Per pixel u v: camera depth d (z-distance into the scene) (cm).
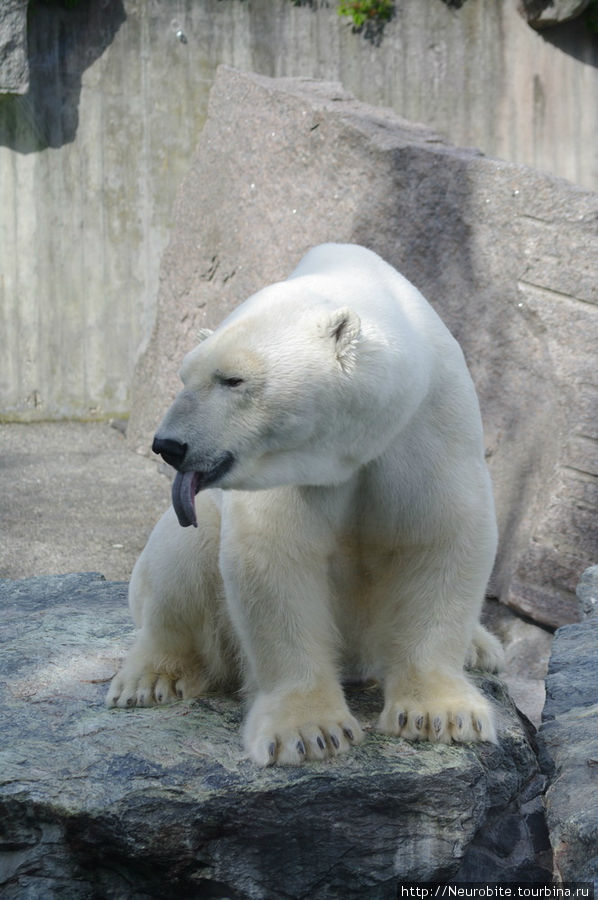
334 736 519
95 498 1452
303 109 1341
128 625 721
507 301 1134
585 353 1075
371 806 516
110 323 1922
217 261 1481
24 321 1894
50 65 1848
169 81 1898
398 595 552
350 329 483
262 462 494
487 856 573
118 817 499
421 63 1991
